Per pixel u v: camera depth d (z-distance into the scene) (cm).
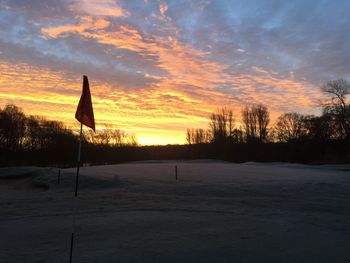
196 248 848
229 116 9812
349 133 8481
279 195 1905
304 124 9819
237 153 9588
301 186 2241
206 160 8044
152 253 807
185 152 10106
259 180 2655
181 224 1141
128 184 2605
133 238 951
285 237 962
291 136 10375
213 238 948
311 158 8838
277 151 9469
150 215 1325
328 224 1146
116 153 9738
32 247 872
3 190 2992
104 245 880
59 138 8819
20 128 8800
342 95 8606
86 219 1255
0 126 8444
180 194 2014
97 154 9369
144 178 2916
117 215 1337
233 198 1820
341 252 822
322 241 921
